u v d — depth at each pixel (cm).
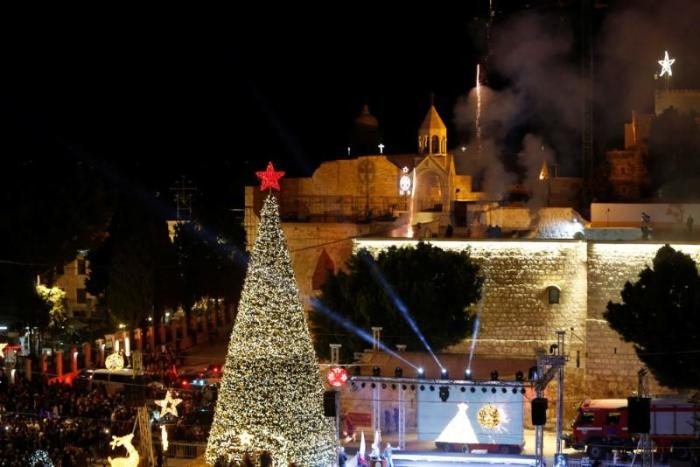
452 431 5003
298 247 8012
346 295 5944
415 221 8300
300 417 4266
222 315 9425
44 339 8094
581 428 5088
